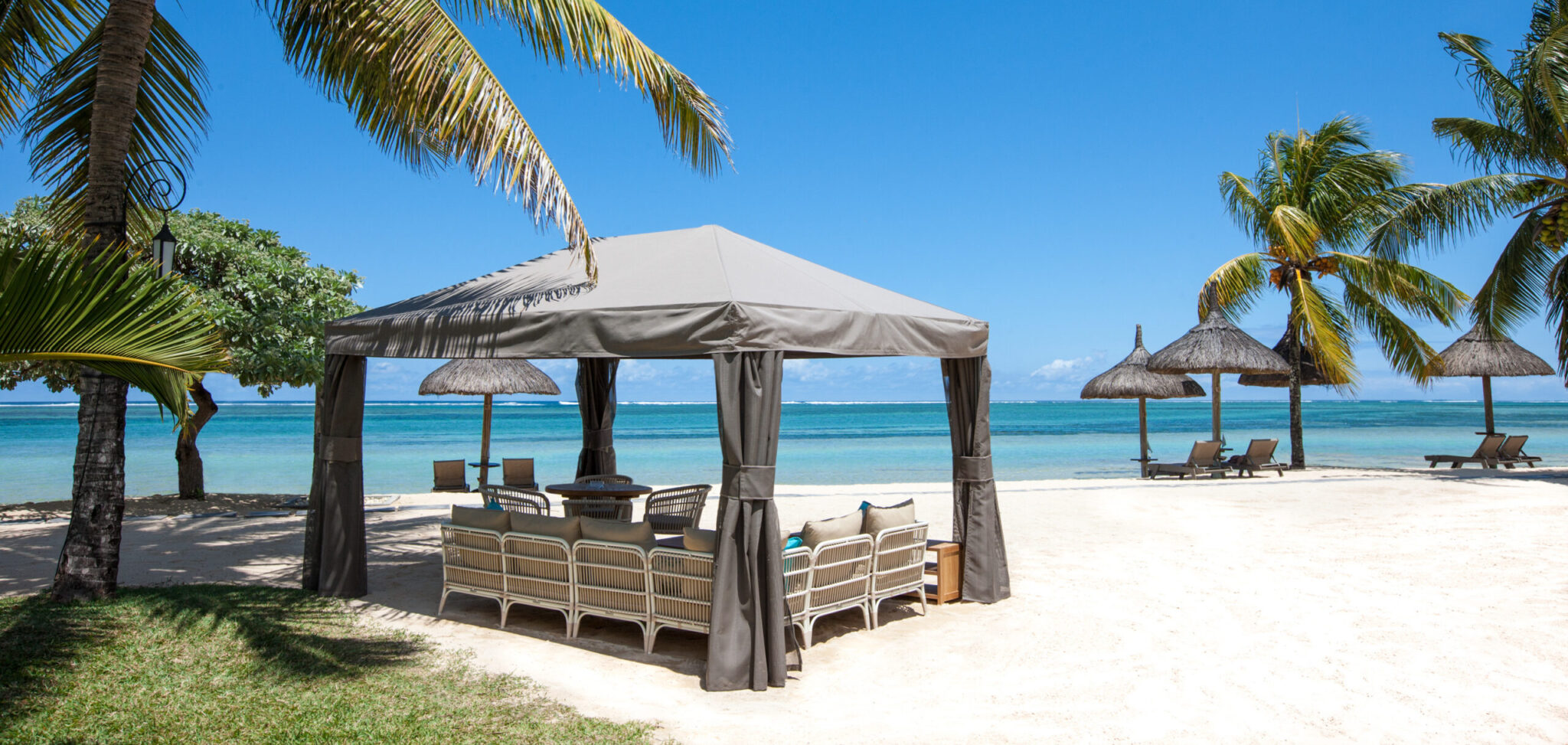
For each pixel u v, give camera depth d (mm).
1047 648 5570
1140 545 9250
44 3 7660
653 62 7039
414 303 6875
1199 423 67875
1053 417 92250
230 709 4309
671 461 29078
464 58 6031
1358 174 19328
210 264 12430
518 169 5957
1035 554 8758
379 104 7277
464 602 6805
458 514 6359
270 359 11898
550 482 21484
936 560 7750
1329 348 18297
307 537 7023
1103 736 4125
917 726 4273
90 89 7371
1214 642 5621
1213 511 11797
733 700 4664
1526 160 16766
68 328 4090
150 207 7742
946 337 6410
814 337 5230
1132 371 19734
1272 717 4344
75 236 7371
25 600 6297
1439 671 5020
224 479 21953
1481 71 16922
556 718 4297
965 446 6930
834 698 4703
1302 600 6723
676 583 5352
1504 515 10734
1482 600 6633
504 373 15672
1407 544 8938
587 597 5766
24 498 16500
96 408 6367
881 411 119062
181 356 4461
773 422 4977
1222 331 18219
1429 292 19000
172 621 5754
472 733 4074
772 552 4906
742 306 4898
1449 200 17031
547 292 6066
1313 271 20078
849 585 5875
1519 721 4266
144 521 11156
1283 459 27156
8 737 3898
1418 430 52562
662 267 6156
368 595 6969
